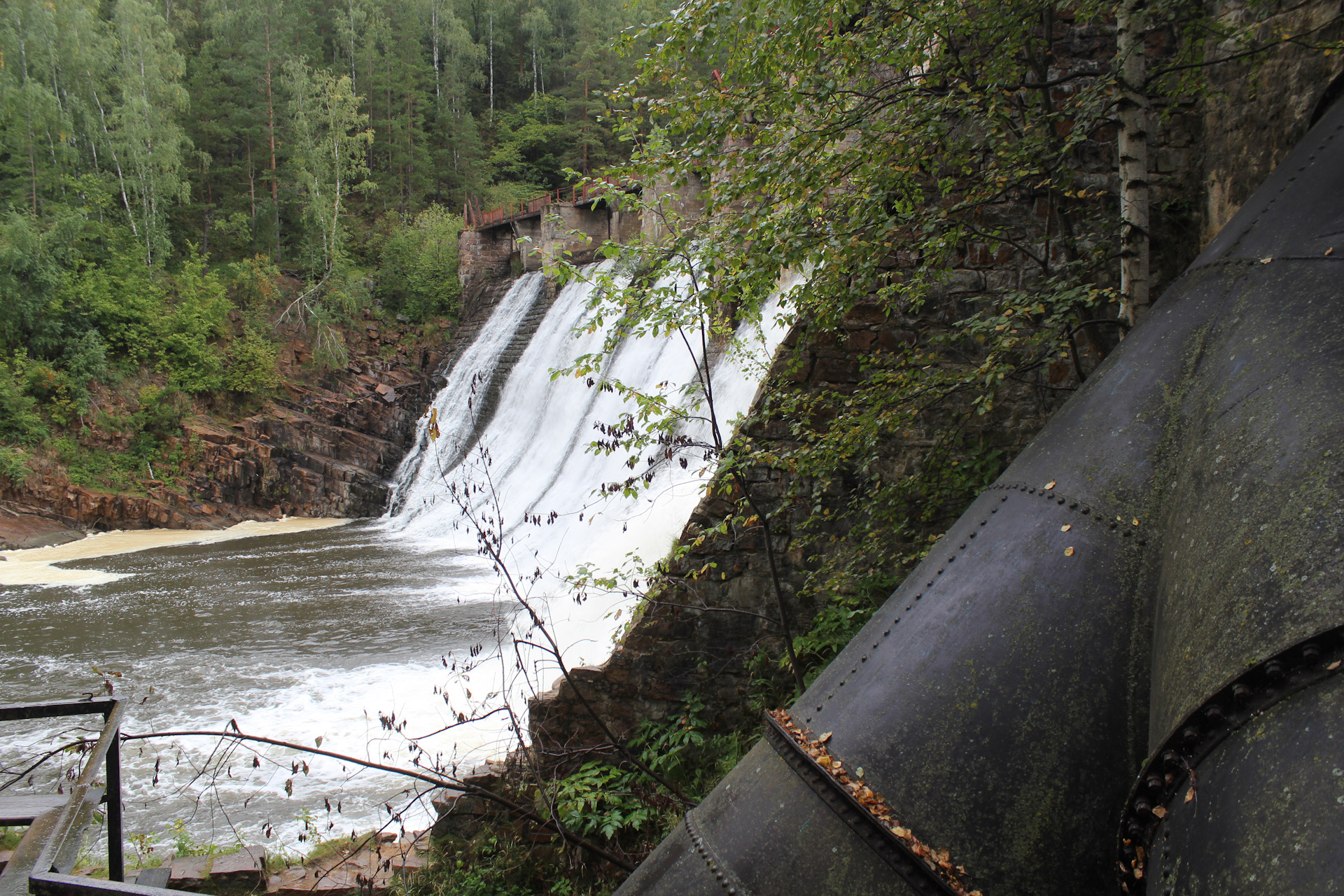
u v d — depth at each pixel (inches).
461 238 1551.4
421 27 2456.9
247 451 1122.7
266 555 832.3
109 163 1630.2
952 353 282.5
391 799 310.3
